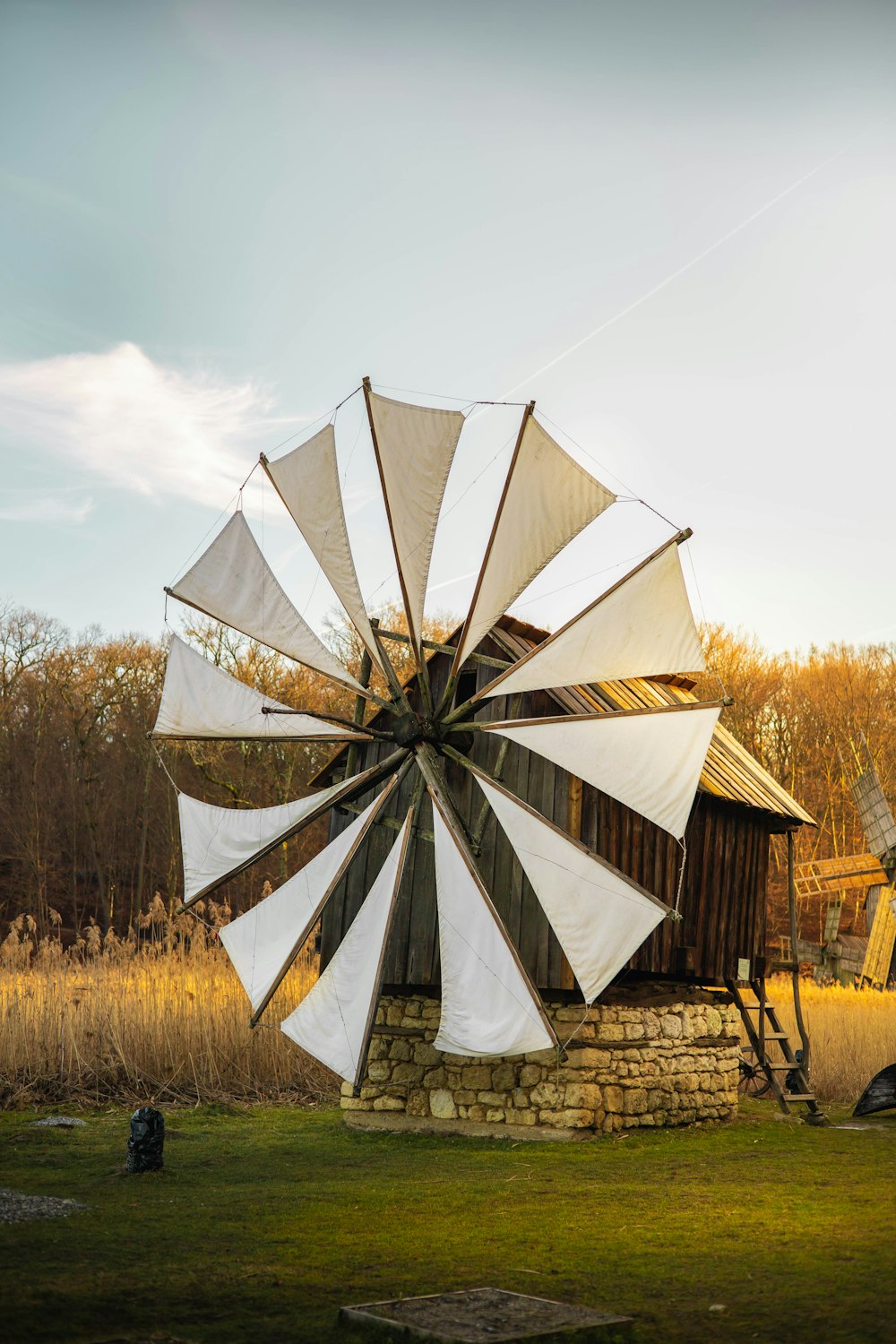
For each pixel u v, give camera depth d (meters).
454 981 12.58
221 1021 18.33
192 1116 15.84
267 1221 9.35
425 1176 11.56
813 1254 8.24
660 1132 14.53
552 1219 9.46
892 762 53.66
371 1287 7.44
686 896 15.16
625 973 14.82
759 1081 19.45
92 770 48.88
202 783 44.59
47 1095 16.53
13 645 50.47
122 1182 11.09
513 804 13.17
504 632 15.73
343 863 13.53
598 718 13.02
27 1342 6.26
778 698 55.16
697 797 15.47
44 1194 10.31
